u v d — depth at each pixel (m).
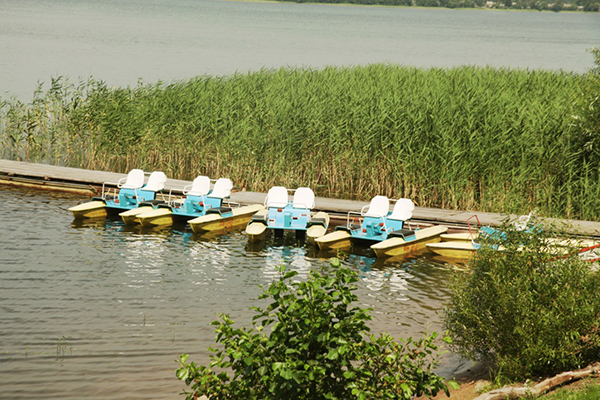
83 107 30.55
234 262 17.64
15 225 20.22
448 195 23.88
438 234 20.34
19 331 12.26
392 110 26.91
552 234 10.41
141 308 13.74
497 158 23.94
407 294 15.48
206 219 20.62
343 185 26.22
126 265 16.81
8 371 10.62
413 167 24.52
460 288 10.53
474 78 35.28
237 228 21.56
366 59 74.88
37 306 13.58
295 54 80.06
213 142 28.19
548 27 196.62
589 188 22.30
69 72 56.47
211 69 62.16
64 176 25.72
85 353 11.38
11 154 30.80
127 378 10.49
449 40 117.62
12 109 31.50
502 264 9.98
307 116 27.58
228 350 6.96
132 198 22.30
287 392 6.82
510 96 29.80
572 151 23.78
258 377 7.07
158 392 10.04
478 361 10.70
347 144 26.58
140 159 28.94
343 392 7.05
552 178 23.11
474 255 10.60
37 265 16.38
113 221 21.53
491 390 8.96
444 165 23.92
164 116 29.23
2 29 100.88
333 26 151.62
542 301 9.70
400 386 7.09
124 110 29.86
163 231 20.61
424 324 13.43
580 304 9.55
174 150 28.89
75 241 18.83
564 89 32.28
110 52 75.56
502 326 9.84
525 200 22.98
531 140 24.28
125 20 144.12
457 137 24.62
